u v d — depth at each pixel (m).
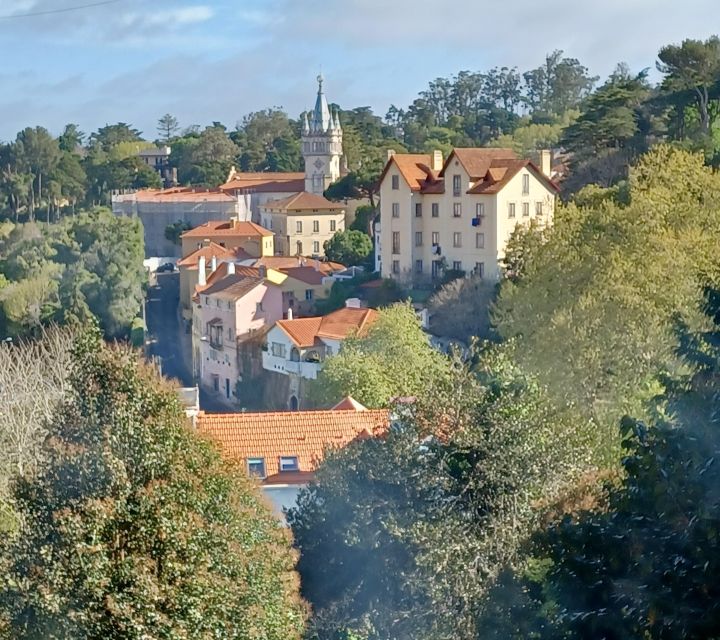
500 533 23.30
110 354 19.30
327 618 24.09
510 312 45.97
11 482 19.86
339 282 81.12
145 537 18.11
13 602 17.98
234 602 18.58
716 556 13.66
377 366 50.16
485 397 24.75
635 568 14.75
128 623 17.39
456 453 24.12
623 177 78.25
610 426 31.03
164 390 19.50
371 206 110.06
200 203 135.88
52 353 44.62
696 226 45.16
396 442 24.62
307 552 25.22
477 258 75.06
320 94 141.50
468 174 75.31
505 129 186.00
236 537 19.23
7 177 152.75
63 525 17.83
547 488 23.88
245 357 74.38
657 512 14.91
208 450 19.70
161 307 100.31
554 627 16.27
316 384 52.41
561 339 38.22
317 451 34.69
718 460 14.34
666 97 84.50
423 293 75.38
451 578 23.11
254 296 76.56
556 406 30.11
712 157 69.19
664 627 13.77
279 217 118.94
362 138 167.62
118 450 18.61
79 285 82.31
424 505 24.14
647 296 39.88
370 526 24.31
